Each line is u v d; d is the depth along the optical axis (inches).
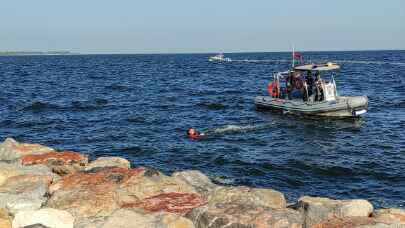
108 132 1024.2
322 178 684.7
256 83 2310.5
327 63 1231.5
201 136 980.6
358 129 1053.8
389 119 1173.7
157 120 1187.3
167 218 333.4
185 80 2546.8
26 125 1110.4
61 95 1758.1
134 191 403.9
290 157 796.6
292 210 356.8
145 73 3272.6
